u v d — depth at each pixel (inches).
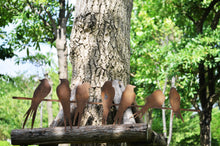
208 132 360.5
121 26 122.6
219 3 366.9
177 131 607.8
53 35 386.6
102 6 120.0
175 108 93.0
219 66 344.8
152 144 92.4
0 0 344.8
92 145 111.0
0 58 397.7
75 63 120.0
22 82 739.4
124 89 108.7
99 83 114.7
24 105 898.7
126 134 84.3
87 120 111.4
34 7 348.8
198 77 373.4
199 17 371.9
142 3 403.5
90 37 118.6
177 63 303.9
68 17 371.2
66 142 87.0
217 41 310.5
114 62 117.2
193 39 313.3
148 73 374.0
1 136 1083.9
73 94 106.9
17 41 381.7
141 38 414.0
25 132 84.6
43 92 90.4
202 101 368.5
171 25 383.9
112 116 110.8
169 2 352.5
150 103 94.7
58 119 99.4
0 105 893.2
